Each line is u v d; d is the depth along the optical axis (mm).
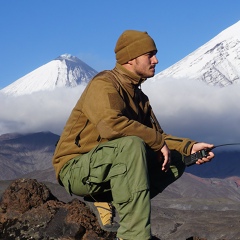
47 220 5887
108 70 4875
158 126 5090
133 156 4383
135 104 4859
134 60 4801
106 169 4477
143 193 4355
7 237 5875
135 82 4848
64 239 5711
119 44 4852
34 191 6094
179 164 4906
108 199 4832
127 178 4379
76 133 4777
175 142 4926
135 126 4555
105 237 5660
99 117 4590
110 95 4637
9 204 6059
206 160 4789
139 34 4824
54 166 4914
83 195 4754
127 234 4379
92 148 4727
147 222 4363
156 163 4875
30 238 5816
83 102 4734
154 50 4828
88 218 5781
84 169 4590
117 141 4484
